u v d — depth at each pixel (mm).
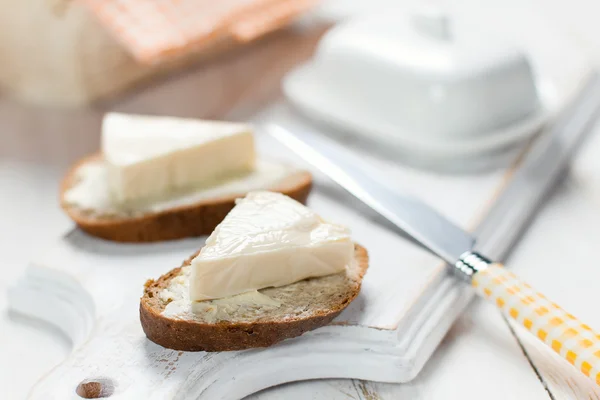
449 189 567
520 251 541
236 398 463
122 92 674
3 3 624
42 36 628
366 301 481
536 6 797
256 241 466
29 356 490
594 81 677
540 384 467
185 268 486
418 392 466
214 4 645
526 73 598
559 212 567
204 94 670
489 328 495
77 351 458
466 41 602
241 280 464
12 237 560
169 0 629
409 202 546
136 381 444
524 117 603
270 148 601
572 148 615
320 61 630
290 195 539
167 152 530
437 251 510
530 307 464
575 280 520
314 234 475
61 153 617
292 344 466
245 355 461
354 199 562
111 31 629
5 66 651
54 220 573
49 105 660
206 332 452
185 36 621
